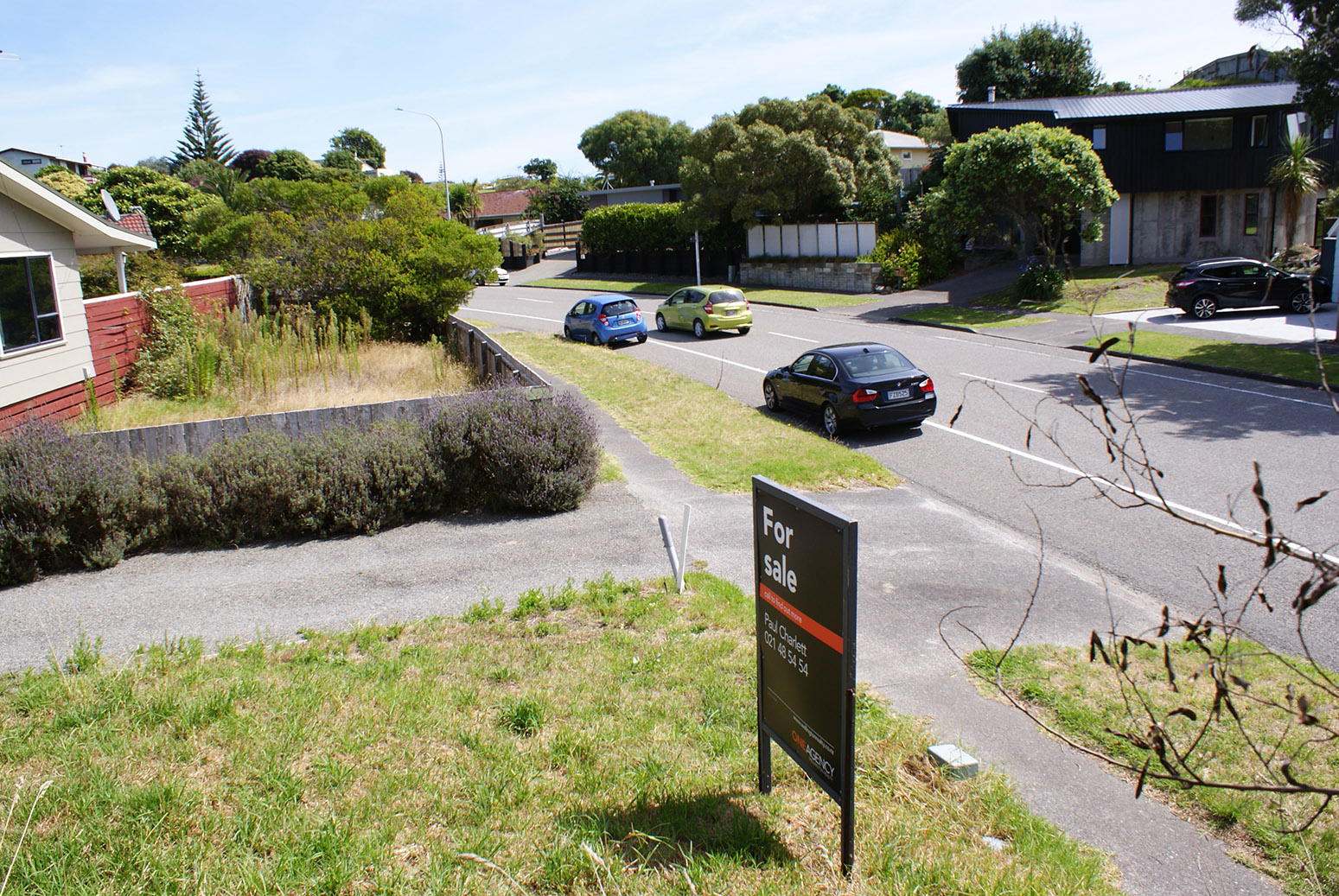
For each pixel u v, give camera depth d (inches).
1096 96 1438.2
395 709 217.9
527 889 150.9
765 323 1170.0
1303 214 1314.0
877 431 592.4
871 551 365.4
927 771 202.2
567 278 2041.1
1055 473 472.1
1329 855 172.7
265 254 1018.1
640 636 272.8
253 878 147.6
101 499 352.5
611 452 536.4
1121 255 1355.8
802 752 170.7
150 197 1781.5
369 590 320.8
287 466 385.4
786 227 1583.4
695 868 154.6
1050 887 157.9
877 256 1424.7
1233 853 176.7
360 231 995.3
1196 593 313.6
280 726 206.1
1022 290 1155.9
